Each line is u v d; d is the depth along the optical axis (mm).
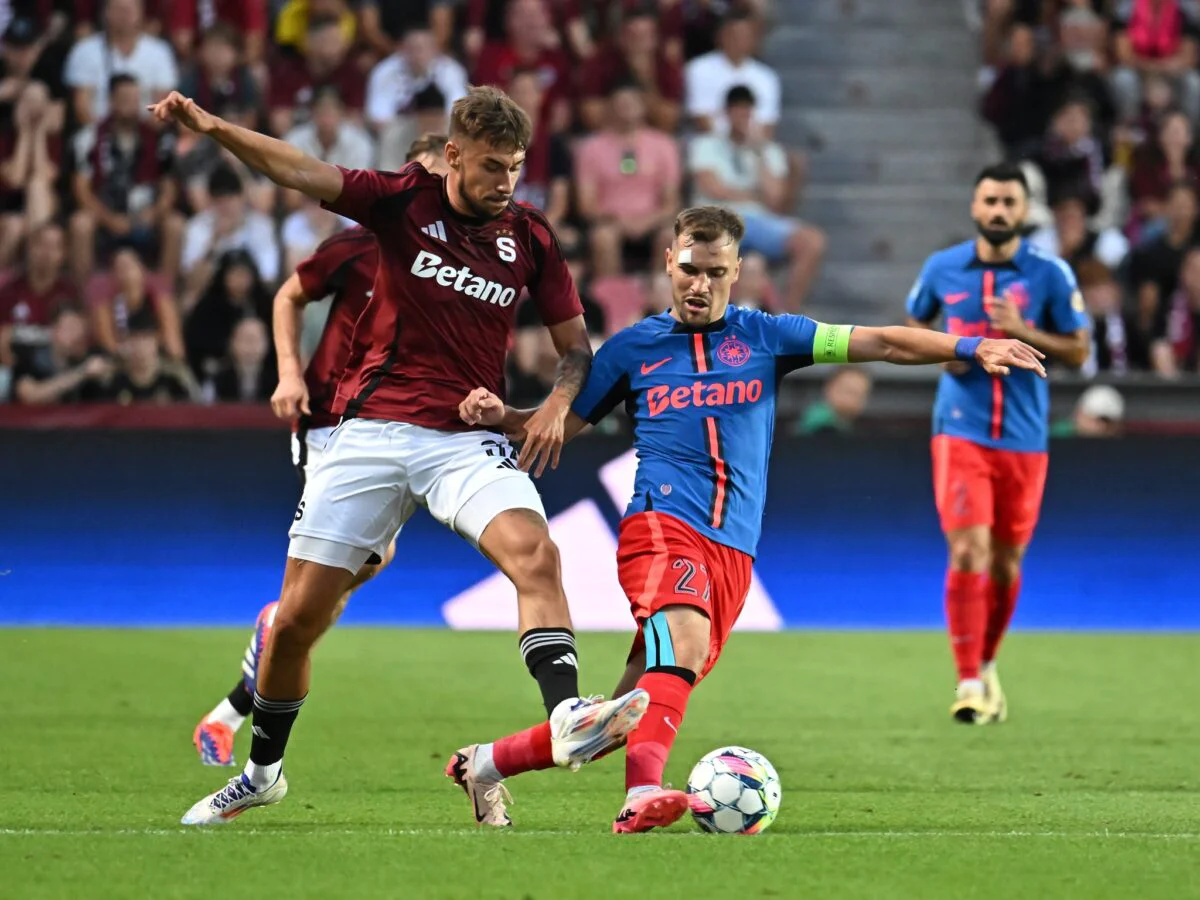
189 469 42812
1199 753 25953
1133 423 47344
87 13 55500
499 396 18578
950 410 30328
